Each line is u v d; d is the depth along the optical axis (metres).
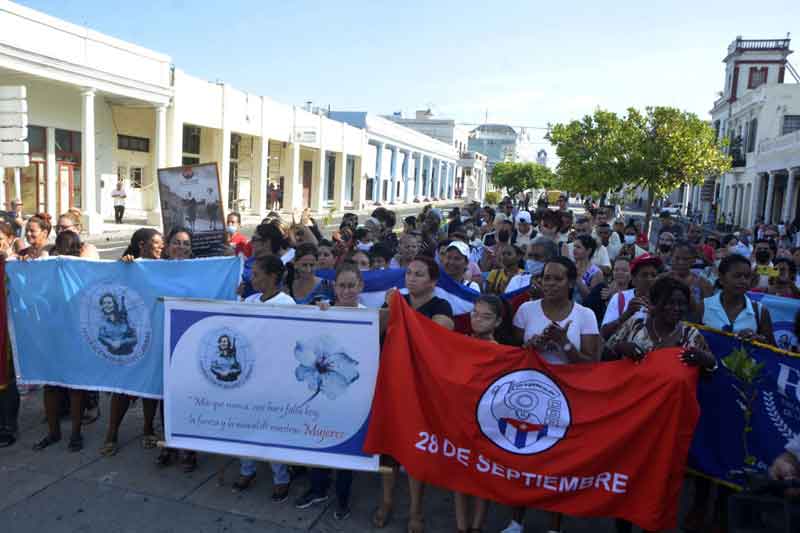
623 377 3.91
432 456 4.14
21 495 4.54
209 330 4.70
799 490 3.36
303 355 4.54
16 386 5.44
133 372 5.11
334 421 4.49
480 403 4.06
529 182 69.12
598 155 20.36
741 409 4.16
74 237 6.22
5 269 5.33
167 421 4.83
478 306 4.29
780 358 4.08
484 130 120.62
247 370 4.64
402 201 60.25
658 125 19.12
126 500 4.52
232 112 30.12
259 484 4.86
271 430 4.61
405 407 4.22
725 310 4.75
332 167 46.84
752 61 47.12
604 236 10.23
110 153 26.03
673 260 5.45
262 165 33.47
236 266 5.21
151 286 5.09
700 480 4.32
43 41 19.61
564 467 3.91
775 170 33.00
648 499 3.81
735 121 44.53
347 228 9.56
